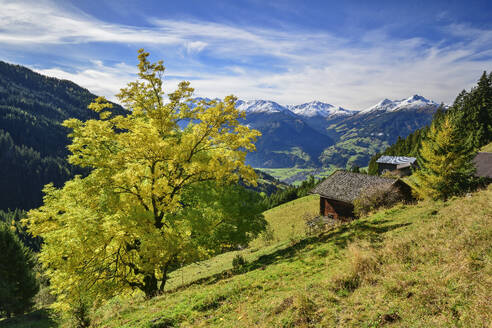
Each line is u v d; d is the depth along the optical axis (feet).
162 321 28.73
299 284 31.14
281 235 142.41
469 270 22.75
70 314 39.73
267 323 23.27
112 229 42.96
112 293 50.98
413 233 35.86
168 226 53.78
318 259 40.68
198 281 55.31
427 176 79.77
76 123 50.34
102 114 49.73
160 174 51.13
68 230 42.73
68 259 44.04
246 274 42.78
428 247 29.78
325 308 23.11
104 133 47.75
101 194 48.24
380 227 48.34
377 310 20.86
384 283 24.77
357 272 28.53
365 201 97.14
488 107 239.91
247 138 55.57
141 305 39.01
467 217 35.09
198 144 55.11
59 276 47.88
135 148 46.83
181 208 54.95
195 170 50.93
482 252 25.27
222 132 53.98
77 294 41.83
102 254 47.39
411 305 20.42
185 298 36.01
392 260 29.73
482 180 77.92
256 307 27.17
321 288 27.45
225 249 127.03
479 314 17.42
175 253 49.47
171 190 53.11
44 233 48.39
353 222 59.67
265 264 48.47
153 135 45.21
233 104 52.42
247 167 56.65
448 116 80.64
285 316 23.50
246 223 65.36
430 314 19.12
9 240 113.91
